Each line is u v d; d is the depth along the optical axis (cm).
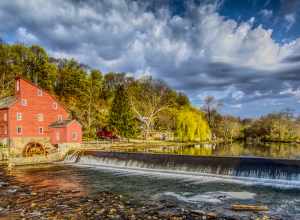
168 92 8800
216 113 10369
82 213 1588
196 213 1594
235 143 8169
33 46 9388
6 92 6775
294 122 9669
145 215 1552
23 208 1692
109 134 6638
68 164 3847
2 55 7975
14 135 4831
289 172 2364
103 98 9619
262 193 2070
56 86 8612
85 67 10688
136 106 8125
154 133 8388
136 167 3344
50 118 5397
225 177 2639
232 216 1544
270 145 7288
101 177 2814
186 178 2675
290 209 1684
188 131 7056
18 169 3409
